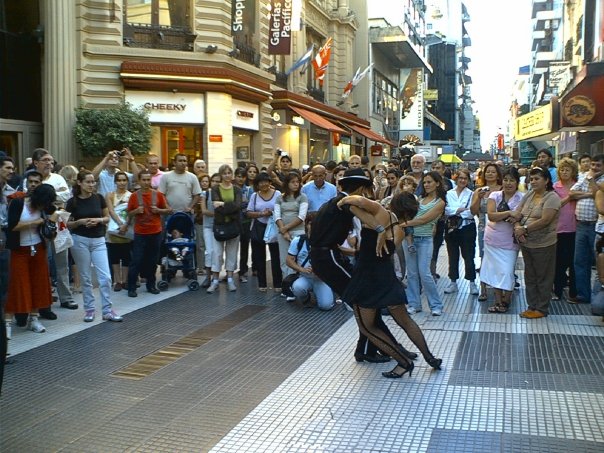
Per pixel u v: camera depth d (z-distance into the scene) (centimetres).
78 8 1675
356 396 516
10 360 624
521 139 2608
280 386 543
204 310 836
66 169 931
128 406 503
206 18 1838
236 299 904
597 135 2108
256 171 1147
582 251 827
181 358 628
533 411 477
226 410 491
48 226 709
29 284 712
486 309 819
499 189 905
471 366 586
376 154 3759
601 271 715
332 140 3022
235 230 945
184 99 1795
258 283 996
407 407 489
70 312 829
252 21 2159
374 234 557
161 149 1800
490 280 800
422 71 5016
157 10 1794
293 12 2239
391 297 551
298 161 2605
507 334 693
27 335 718
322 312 820
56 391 539
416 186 879
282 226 899
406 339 679
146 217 916
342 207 563
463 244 912
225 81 1819
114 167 1008
